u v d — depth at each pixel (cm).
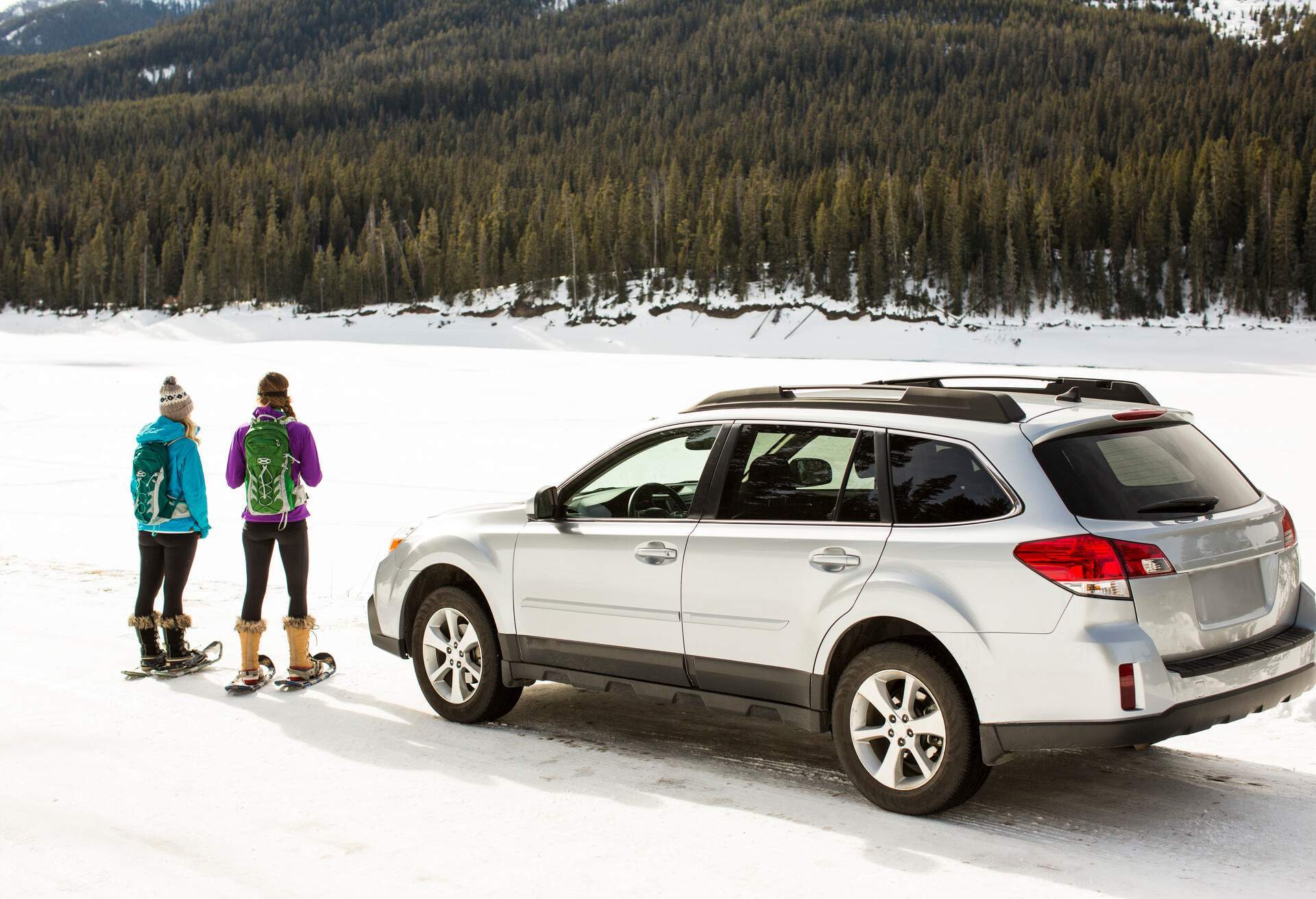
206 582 1016
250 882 383
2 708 613
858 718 452
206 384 4272
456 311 14588
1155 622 399
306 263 15350
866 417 467
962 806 458
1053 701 400
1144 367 10988
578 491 561
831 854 403
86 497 1720
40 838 427
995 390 524
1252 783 493
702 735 571
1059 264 13725
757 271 14112
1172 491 430
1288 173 13762
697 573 491
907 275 13938
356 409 3266
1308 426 2466
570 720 599
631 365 5178
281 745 550
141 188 18150
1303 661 446
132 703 625
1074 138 18512
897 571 436
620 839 421
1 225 17600
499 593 567
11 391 3994
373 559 1160
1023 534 410
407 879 384
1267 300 12812
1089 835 424
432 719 598
